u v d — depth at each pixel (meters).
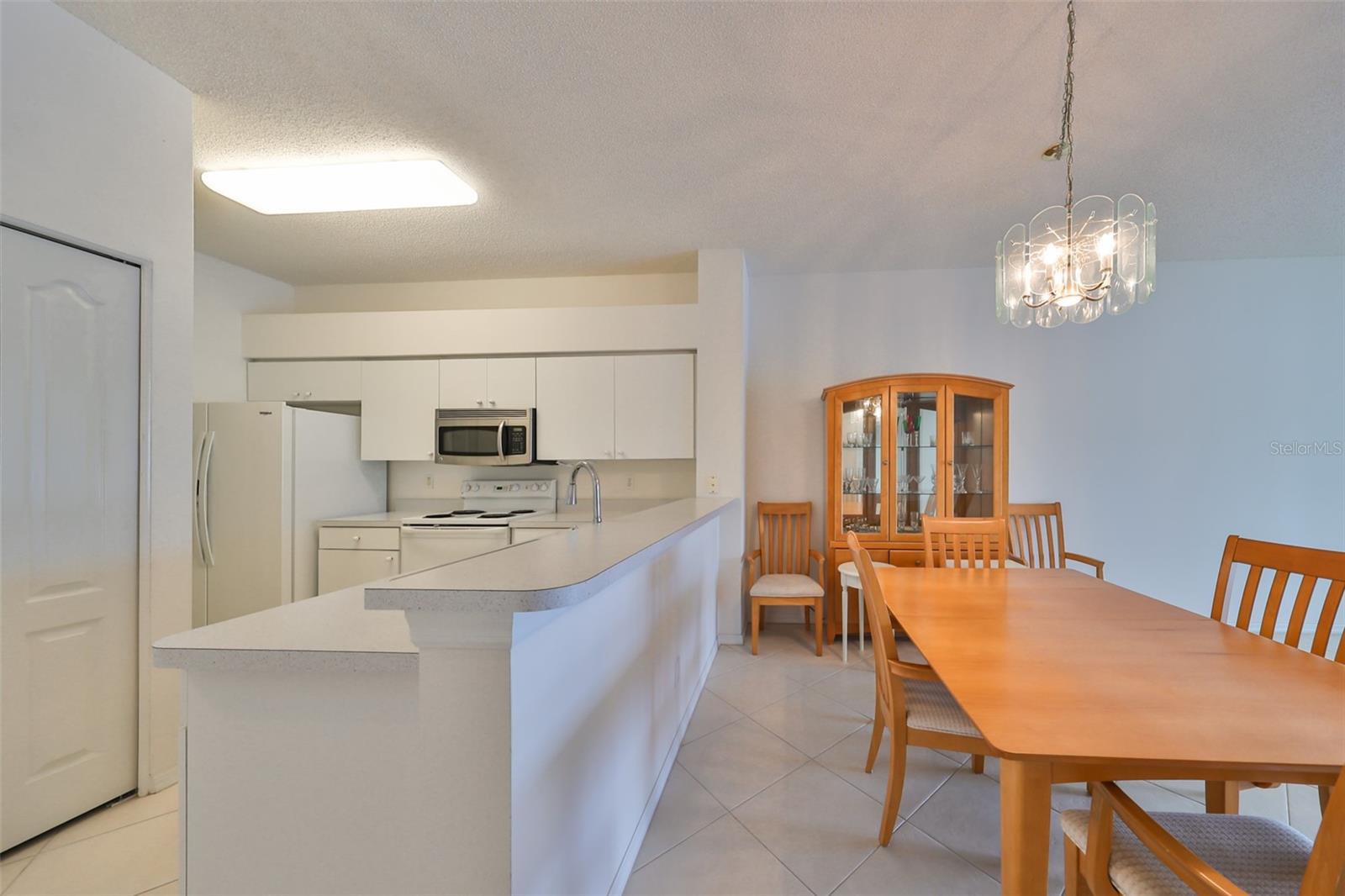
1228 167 2.59
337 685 0.99
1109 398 3.90
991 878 1.56
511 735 0.86
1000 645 1.47
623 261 3.83
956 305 4.00
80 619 1.79
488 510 4.16
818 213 3.10
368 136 2.34
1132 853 1.07
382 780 0.98
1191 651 1.41
